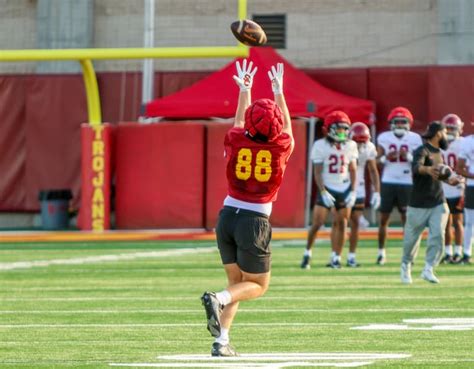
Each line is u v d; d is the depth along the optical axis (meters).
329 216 79.56
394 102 77.25
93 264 52.00
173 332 29.84
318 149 48.38
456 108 76.06
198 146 73.06
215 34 83.88
